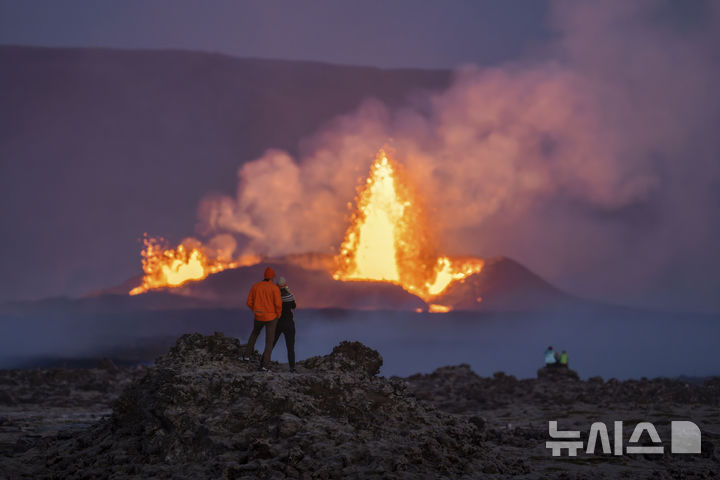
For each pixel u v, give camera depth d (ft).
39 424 54.70
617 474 35.68
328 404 35.42
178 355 40.88
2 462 35.17
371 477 29.53
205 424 32.63
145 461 32.63
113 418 37.86
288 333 40.86
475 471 33.17
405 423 36.17
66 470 33.12
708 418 57.62
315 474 29.55
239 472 29.53
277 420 32.94
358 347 43.39
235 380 34.96
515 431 51.37
